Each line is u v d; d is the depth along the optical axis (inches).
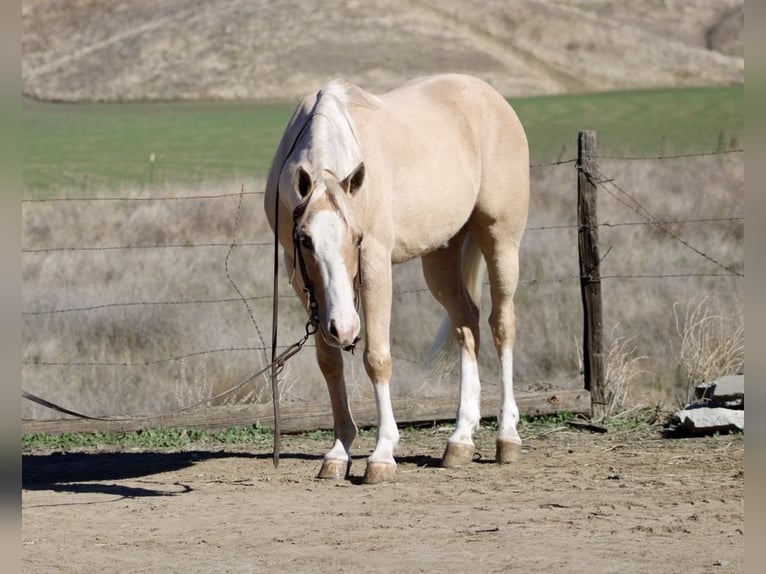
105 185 1002.7
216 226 722.2
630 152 1144.2
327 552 223.6
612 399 387.9
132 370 446.6
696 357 395.2
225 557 222.5
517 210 341.1
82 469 331.6
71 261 576.7
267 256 600.7
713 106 1797.5
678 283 519.8
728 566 204.4
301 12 3056.1
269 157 1309.1
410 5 3127.5
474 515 254.2
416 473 311.0
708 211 722.8
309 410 376.5
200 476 316.5
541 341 470.6
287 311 510.0
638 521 243.3
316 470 319.0
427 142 311.9
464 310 335.9
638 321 478.9
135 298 509.0
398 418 375.9
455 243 340.2
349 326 249.8
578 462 319.9
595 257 380.5
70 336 476.4
